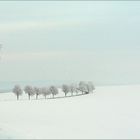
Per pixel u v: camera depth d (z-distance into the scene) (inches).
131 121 2023.9
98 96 5393.7
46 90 5757.9
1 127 1884.8
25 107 3479.3
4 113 2795.3
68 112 2736.2
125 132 1621.6
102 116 2348.7
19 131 1710.1
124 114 2425.0
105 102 3860.7
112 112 2605.8
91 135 1547.7
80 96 5703.7
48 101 4596.5
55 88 5802.2
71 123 2015.3
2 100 5383.9
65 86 6161.4
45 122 2092.8
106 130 1696.6
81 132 1643.7
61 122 2079.2
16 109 3213.6
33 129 1786.4
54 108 3208.7
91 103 3779.5
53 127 1849.2
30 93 5698.8
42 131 1701.5
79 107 3240.7
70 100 4630.9
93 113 2583.7
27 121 2172.7
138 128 1742.1
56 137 1505.9
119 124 1908.2
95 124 1937.7
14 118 2384.4
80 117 2335.1
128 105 3255.4
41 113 2716.5
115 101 3959.2
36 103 4190.5
